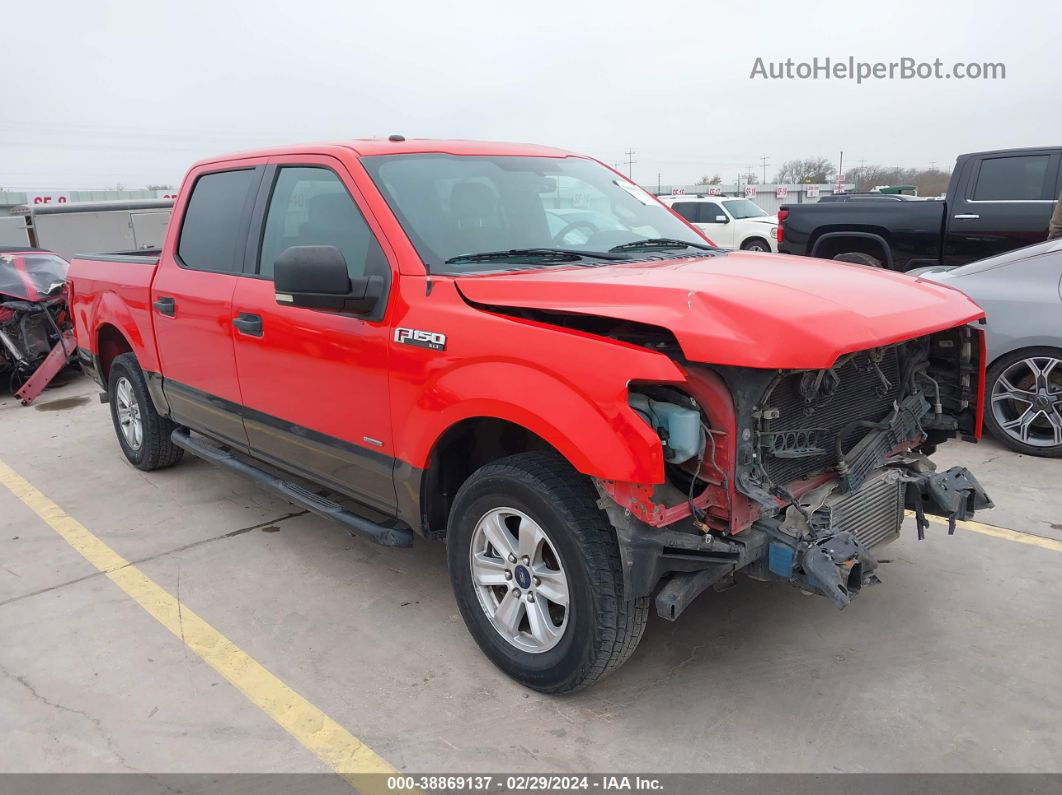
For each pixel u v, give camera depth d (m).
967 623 3.37
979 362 3.32
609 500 2.50
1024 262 5.27
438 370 2.92
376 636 3.41
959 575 3.77
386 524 3.57
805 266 3.25
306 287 3.06
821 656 3.16
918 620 3.40
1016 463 5.19
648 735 2.73
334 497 4.94
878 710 2.83
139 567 4.12
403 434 3.13
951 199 9.05
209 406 4.42
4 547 4.43
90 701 3.00
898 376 3.20
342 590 3.83
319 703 2.96
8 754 2.71
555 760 2.62
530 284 2.81
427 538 3.30
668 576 2.65
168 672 3.18
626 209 4.02
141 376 5.24
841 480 2.88
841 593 2.42
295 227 3.72
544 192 3.80
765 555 2.62
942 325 2.85
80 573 4.07
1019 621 3.37
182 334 4.48
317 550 4.29
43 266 8.95
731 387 2.47
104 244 16.67
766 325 2.36
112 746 2.74
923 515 3.17
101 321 5.45
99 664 3.24
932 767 2.54
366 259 3.29
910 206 9.37
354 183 3.40
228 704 2.96
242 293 3.94
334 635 3.43
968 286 5.46
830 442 2.90
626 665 3.14
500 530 2.95
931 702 2.86
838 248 10.18
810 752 2.62
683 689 2.98
